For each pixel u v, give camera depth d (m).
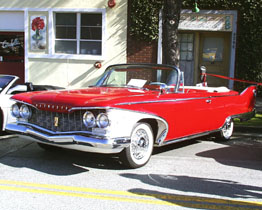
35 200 3.56
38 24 12.03
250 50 11.34
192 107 5.51
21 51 12.59
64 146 4.39
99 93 4.75
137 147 4.68
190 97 5.48
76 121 4.37
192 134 5.73
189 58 12.02
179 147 6.30
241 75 11.52
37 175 4.39
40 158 5.23
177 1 7.93
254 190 4.07
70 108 4.26
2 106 6.34
